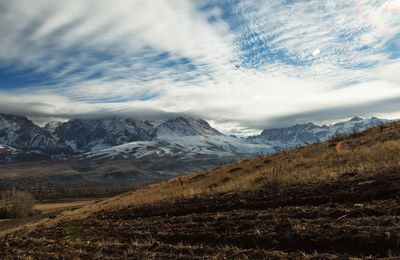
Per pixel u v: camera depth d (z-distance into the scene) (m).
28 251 9.83
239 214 9.71
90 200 157.25
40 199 165.00
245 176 20.64
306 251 6.17
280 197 10.65
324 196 9.38
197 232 8.76
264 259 6.04
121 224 12.49
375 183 9.12
